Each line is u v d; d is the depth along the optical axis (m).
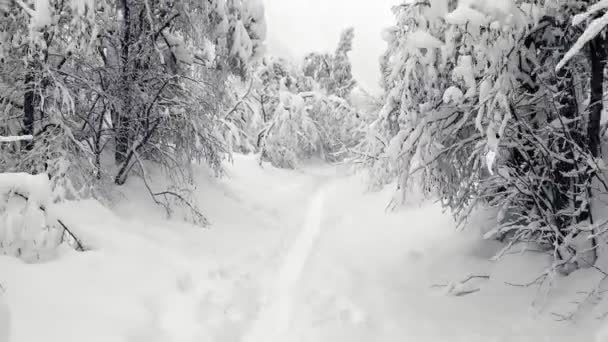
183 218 9.33
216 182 12.34
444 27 5.68
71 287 5.00
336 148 28.25
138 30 9.18
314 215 13.29
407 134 6.50
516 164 6.16
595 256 5.52
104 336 4.41
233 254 8.40
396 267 7.61
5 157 7.70
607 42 5.21
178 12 9.21
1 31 7.02
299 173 21.61
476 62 5.27
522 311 5.32
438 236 8.47
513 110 5.44
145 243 7.16
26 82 7.61
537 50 6.00
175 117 9.52
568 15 5.36
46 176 5.67
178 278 6.41
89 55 7.41
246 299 6.32
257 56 10.48
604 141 6.40
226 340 5.07
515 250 6.58
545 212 5.64
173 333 4.98
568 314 4.92
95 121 8.81
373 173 15.31
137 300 5.33
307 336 5.20
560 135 5.43
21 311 4.31
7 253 5.23
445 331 5.18
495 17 4.87
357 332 5.27
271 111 26.53
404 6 6.43
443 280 6.73
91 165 7.82
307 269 7.92
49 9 6.32
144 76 9.08
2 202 5.30
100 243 6.37
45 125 7.42
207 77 10.20
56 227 5.57
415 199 11.73
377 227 10.62
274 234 10.46
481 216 8.08
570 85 5.81
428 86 6.00
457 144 6.16
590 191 5.54
